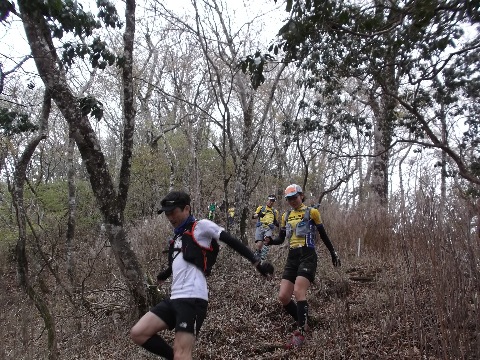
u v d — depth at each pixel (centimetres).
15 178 606
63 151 1446
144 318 338
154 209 1451
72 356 473
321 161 1708
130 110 511
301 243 484
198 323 331
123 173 499
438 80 596
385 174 1265
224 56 828
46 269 787
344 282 560
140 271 486
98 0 570
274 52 468
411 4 401
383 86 526
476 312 325
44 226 1041
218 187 1205
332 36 492
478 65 532
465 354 325
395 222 550
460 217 359
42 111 655
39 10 424
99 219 1281
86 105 509
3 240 976
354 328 439
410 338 400
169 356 341
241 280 645
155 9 835
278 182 1223
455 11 400
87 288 679
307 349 424
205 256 345
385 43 484
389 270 570
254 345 459
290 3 412
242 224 792
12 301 600
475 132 661
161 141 1655
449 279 346
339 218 872
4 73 454
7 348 459
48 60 459
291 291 481
